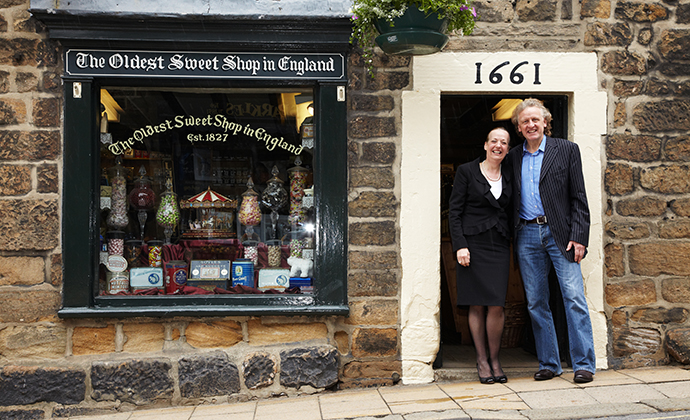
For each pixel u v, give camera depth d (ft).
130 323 12.96
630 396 11.30
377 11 11.75
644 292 13.75
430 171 13.55
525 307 16.52
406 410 11.25
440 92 13.71
